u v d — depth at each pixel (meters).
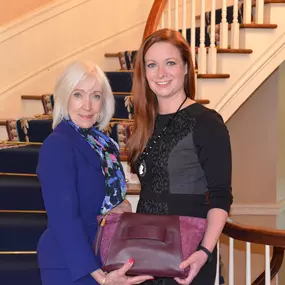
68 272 1.84
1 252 3.12
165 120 1.99
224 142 1.85
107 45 5.11
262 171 5.07
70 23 4.81
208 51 3.79
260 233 2.25
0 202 3.32
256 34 3.84
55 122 1.97
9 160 3.56
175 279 1.76
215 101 3.78
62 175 1.81
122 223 1.81
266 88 4.94
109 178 1.95
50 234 1.90
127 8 5.25
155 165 1.95
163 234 1.76
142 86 2.04
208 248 1.75
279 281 5.14
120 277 1.74
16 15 4.48
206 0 5.33
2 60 4.34
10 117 4.41
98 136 2.02
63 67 4.79
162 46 1.96
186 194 1.90
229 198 1.82
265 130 5.01
